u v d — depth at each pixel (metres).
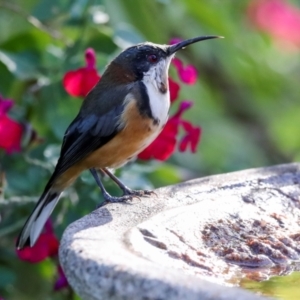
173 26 13.13
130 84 9.35
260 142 16.62
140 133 9.27
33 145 10.37
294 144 17.08
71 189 10.38
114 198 8.65
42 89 10.65
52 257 10.70
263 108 16.61
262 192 8.17
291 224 7.73
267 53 15.77
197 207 7.54
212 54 14.58
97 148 9.24
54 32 11.12
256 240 7.18
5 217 10.64
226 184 8.25
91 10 11.05
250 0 14.98
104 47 11.06
